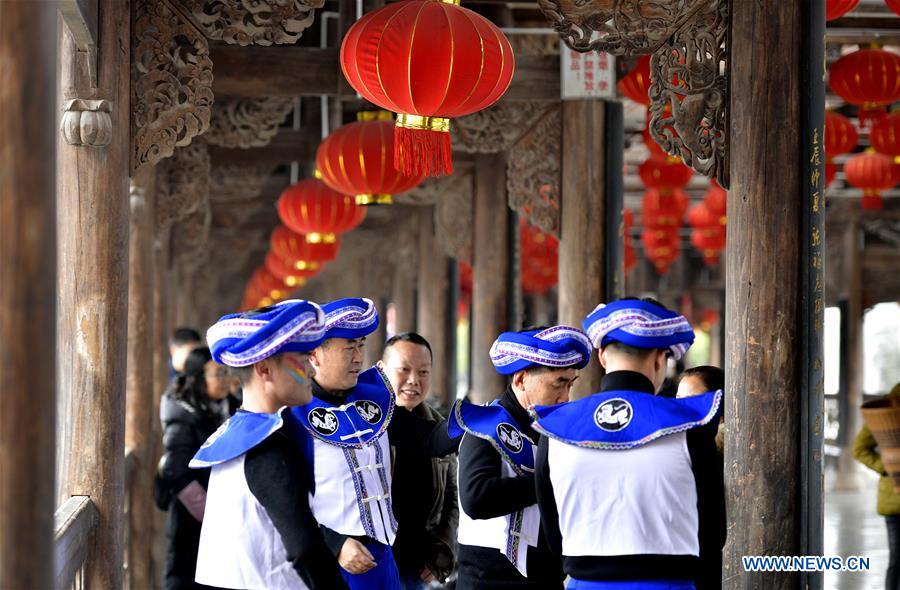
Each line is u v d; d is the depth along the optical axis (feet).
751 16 34.09
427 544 32.07
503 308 77.15
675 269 185.26
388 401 27.45
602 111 56.24
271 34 35.35
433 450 28.81
